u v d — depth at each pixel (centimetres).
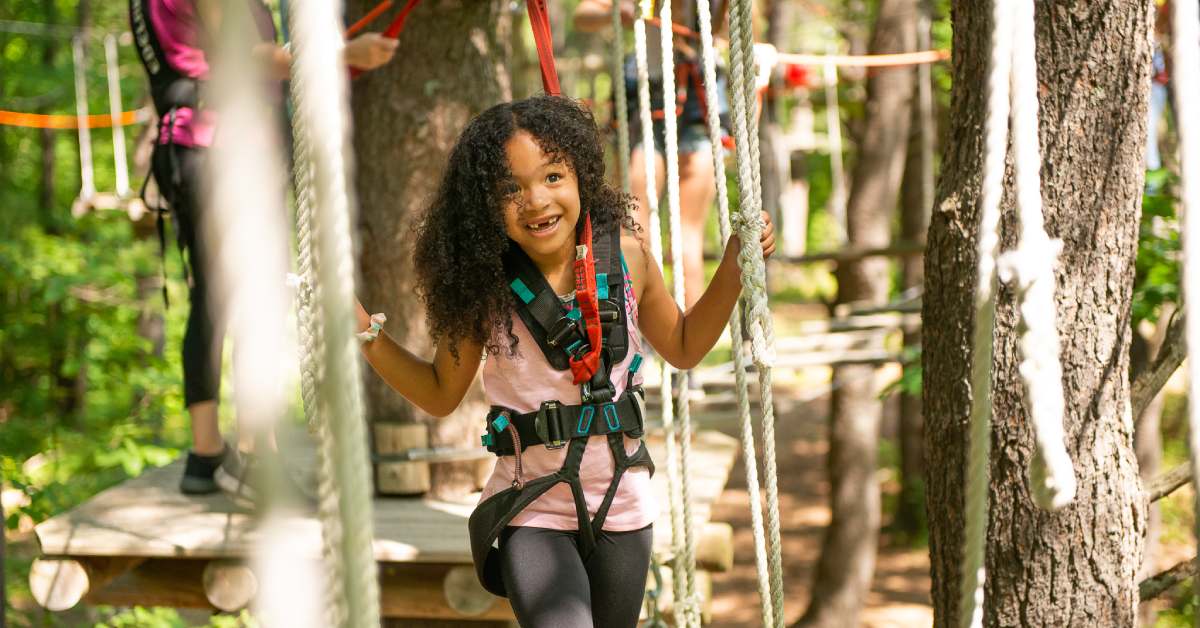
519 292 229
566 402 231
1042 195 239
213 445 396
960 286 250
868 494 948
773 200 860
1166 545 1041
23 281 906
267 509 59
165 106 361
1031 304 116
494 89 408
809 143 1208
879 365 819
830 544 953
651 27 468
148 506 386
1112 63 236
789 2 1009
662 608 357
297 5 79
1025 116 114
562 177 222
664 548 335
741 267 217
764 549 237
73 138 1276
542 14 279
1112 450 242
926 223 1034
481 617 356
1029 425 240
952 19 260
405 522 373
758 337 216
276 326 58
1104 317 240
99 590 382
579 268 228
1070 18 235
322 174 79
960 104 255
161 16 352
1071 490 118
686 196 473
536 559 227
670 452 312
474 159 223
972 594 122
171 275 1093
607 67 918
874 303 945
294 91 103
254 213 58
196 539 351
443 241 230
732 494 1354
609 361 231
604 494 233
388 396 402
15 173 1288
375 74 398
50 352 1021
